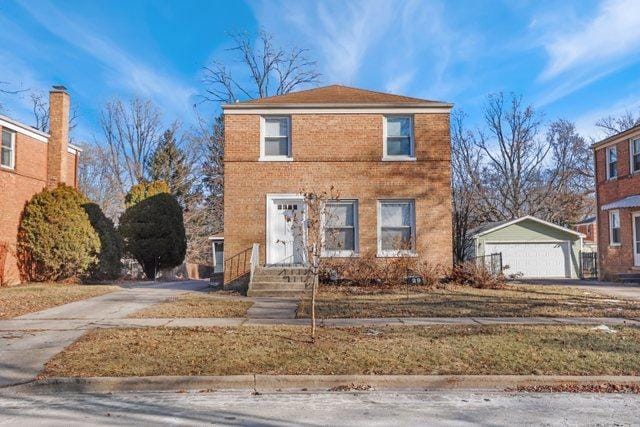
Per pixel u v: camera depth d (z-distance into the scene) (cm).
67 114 2228
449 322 1047
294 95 1900
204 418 546
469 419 543
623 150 2295
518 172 4109
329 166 1750
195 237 4400
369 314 1145
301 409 576
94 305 1305
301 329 966
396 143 1784
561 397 622
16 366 720
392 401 606
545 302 1345
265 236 1722
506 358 748
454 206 2931
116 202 4475
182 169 4475
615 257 2364
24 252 1941
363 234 1731
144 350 789
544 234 2800
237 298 1465
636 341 855
